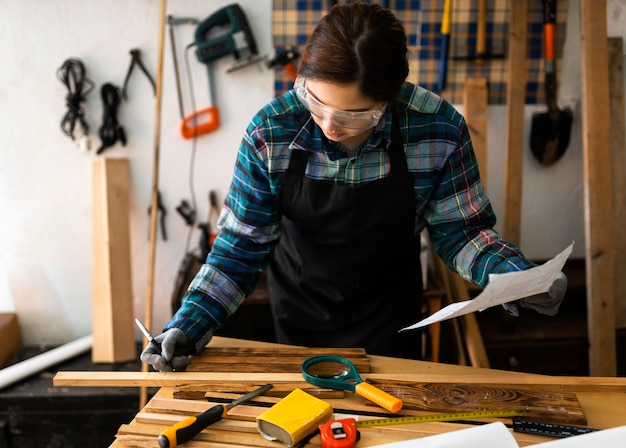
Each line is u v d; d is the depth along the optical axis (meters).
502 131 2.24
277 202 1.28
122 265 2.23
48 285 2.41
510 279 0.84
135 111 2.20
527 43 2.14
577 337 2.14
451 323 2.16
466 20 2.11
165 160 2.26
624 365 2.22
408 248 1.43
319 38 0.92
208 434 0.92
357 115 0.94
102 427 2.05
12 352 2.36
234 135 2.24
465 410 0.98
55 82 2.14
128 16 2.09
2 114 2.17
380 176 1.22
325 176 1.21
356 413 0.98
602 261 2.05
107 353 2.23
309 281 1.45
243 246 1.25
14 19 2.06
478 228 1.24
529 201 2.33
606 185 2.03
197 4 2.09
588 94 2.02
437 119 1.18
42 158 2.23
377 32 0.89
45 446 2.08
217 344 1.22
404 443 0.85
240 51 2.11
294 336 1.54
